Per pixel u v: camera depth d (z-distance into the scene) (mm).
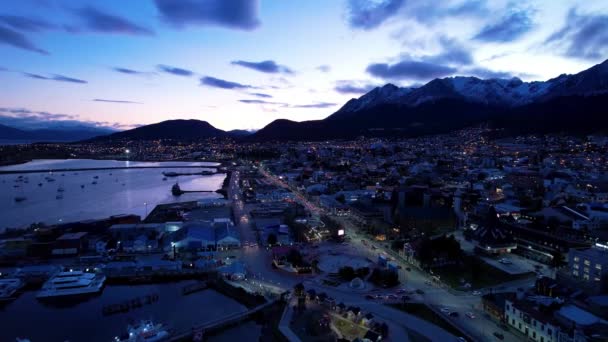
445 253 188375
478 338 122812
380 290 161375
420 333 126125
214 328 136375
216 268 190750
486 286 164500
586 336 105875
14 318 148875
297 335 127562
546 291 146125
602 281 148875
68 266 193000
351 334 126938
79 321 145750
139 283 180750
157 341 127625
